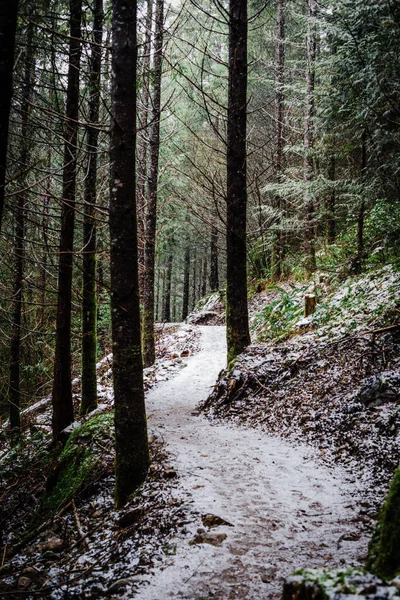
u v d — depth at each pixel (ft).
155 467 19.19
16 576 14.39
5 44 11.55
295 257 62.85
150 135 47.29
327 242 54.19
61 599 12.19
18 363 39.01
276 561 11.69
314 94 40.91
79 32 25.52
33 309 48.19
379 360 24.64
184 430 26.73
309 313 38.58
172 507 15.64
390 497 9.11
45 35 21.90
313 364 28.63
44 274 44.96
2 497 25.03
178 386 40.86
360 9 31.76
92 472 22.27
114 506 18.76
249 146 66.90
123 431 18.52
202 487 16.88
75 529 18.34
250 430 25.75
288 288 57.16
